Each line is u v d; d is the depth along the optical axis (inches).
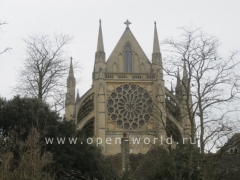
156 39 3991.1
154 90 3737.7
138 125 3681.1
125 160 2551.7
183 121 2571.4
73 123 2357.3
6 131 2074.3
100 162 2194.9
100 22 3981.3
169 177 1760.6
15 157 1765.5
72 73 3762.3
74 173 2126.0
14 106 2161.7
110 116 3718.0
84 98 3784.5
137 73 3816.4
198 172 1574.8
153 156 1994.3
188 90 1509.6
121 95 3774.6
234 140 1424.7
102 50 3875.5
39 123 2111.2
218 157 1453.0
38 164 1401.3
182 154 1707.7
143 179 2206.0
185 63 1525.6
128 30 4111.7
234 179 1652.3
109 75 3809.1
